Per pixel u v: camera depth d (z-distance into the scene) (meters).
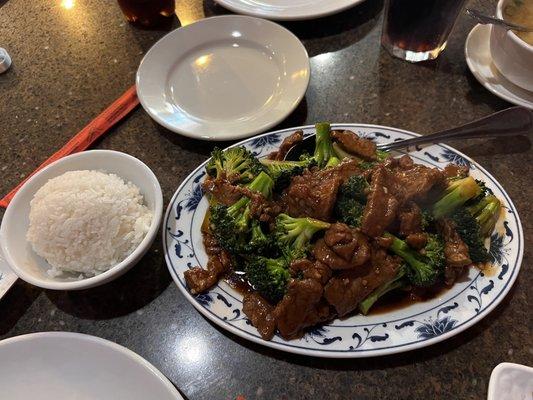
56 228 0.32
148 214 0.35
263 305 0.31
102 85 0.48
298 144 0.38
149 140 0.43
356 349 0.29
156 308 0.34
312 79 0.47
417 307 0.31
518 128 0.37
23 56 0.52
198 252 0.34
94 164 0.37
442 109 0.43
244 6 0.50
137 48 0.51
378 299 0.31
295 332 0.29
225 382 0.30
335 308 0.30
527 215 0.36
